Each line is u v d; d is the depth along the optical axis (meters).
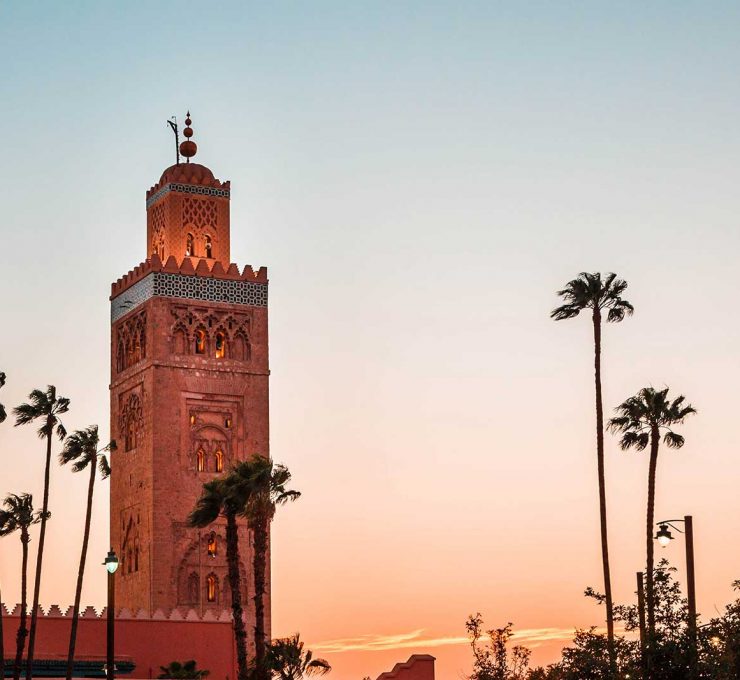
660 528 69.81
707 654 64.44
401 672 105.62
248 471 85.12
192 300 122.62
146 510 119.19
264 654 86.38
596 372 86.69
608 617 77.62
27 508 95.75
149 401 120.50
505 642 100.62
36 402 96.06
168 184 125.31
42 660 102.88
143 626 107.69
